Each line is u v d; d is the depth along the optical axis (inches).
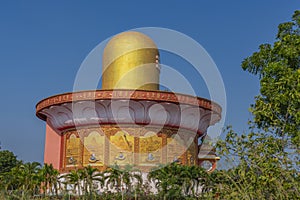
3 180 1041.5
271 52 1008.9
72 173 1058.7
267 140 557.9
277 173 536.1
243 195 543.2
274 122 586.2
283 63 930.7
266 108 609.0
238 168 558.6
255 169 571.8
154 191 1122.0
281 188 520.7
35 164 1113.4
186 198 986.7
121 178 1069.1
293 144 560.1
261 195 541.6
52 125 1348.4
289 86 780.0
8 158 2112.5
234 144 562.9
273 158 540.7
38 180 1046.4
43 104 1296.8
